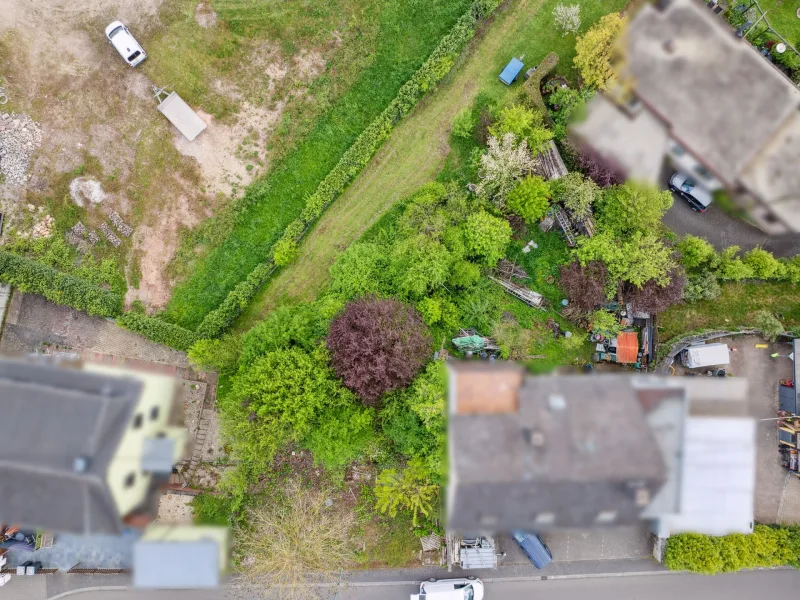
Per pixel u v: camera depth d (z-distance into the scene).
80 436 30.08
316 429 33.94
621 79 36.41
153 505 36.25
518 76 38.66
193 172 39.25
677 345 36.72
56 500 30.66
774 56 37.19
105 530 31.50
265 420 33.41
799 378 35.81
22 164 39.19
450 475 28.91
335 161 39.22
